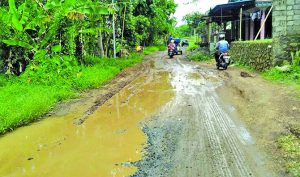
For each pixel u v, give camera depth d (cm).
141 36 3538
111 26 2541
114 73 1673
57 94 1018
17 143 638
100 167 508
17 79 1228
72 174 489
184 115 779
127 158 538
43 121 789
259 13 2153
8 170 513
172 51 2938
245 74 1388
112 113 839
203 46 3244
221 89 1108
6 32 1217
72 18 1188
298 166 463
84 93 1134
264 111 745
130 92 1141
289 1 1272
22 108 806
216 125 686
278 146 542
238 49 1933
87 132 689
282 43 1280
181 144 583
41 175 491
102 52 2280
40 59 1213
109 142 619
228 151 539
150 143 600
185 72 1689
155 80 1429
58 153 575
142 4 3409
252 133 622
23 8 1088
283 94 894
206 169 477
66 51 1404
